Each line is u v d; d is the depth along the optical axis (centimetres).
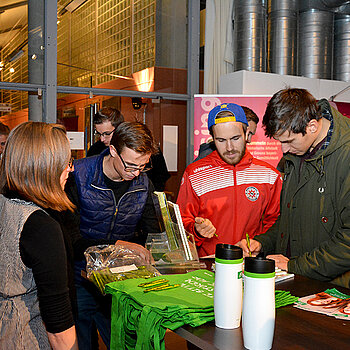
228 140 214
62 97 380
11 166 117
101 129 279
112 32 406
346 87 422
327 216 174
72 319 115
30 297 117
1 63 356
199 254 235
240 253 108
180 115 439
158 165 336
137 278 143
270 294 95
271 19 408
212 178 232
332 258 152
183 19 436
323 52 418
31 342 115
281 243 193
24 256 111
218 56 422
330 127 173
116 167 177
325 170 173
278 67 408
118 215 189
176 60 434
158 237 174
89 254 158
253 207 229
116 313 129
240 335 103
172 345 220
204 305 115
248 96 359
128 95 408
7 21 355
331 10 417
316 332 104
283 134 166
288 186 193
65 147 121
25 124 121
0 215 118
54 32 368
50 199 118
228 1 418
